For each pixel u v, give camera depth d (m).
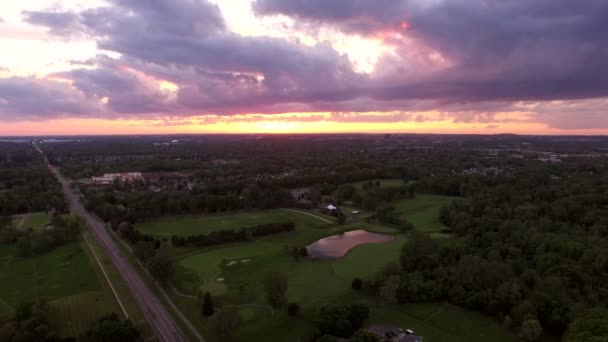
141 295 96.12
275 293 85.69
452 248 117.38
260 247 136.12
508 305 84.38
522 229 126.25
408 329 78.56
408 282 94.12
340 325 75.06
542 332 77.56
